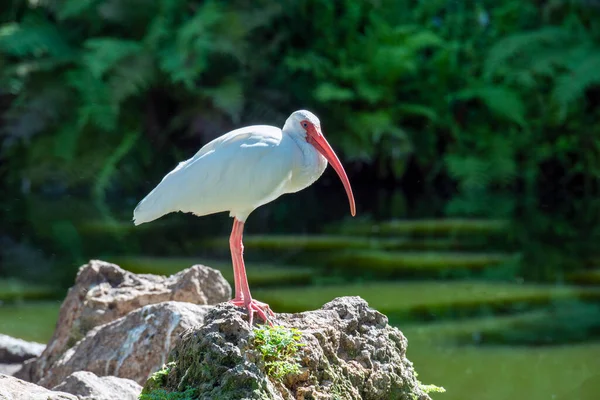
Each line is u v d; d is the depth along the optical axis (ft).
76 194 59.41
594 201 58.85
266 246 43.57
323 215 53.31
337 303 17.53
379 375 16.71
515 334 29.48
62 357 21.66
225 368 14.38
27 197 58.23
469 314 31.81
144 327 20.65
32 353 26.18
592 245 44.45
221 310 15.40
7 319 30.81
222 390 14.03
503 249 43.34
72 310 23.65
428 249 43.16
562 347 28.14
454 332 29.63
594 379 25.20
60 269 38.37
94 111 57.67
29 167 60.13
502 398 23.49
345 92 59.93
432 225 49.85
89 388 17.33
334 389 15.69
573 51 61.52
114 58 57.11
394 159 61.67
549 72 60.39
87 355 21.07
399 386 17.06
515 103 61.21
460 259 41.01
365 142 60.80
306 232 47.67
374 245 44.04
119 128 61.36
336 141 61.62
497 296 34.37
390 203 57.77
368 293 34.40
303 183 20.04
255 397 13.92
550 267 39.50
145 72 58.39
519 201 58.59
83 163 60.03
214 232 47.42
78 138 60.08
